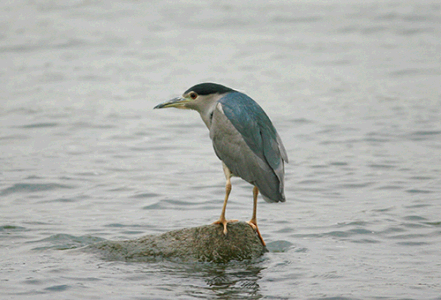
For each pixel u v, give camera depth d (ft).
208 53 97.96
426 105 67.67
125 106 70.08
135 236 35.45
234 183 46.03
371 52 96.58
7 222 37.63
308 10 127.44
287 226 36.94
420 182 45.01
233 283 28.89
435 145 54.54
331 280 29.04
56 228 36.70
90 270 30.32
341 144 55.47
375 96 72.33
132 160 51.96
